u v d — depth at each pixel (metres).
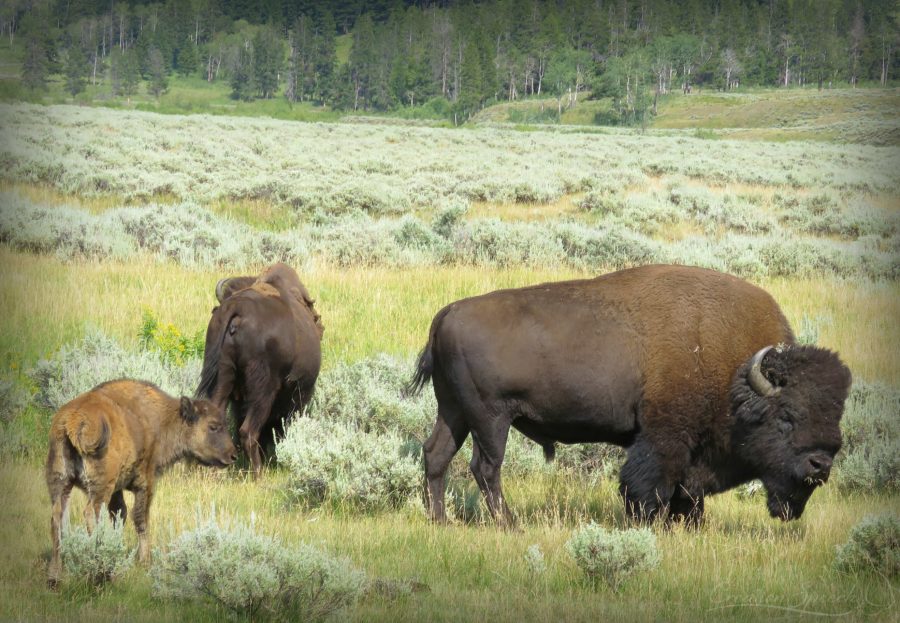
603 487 31.77
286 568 18.59
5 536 22.98
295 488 28.47
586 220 104.06
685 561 22.58
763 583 21.38
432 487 27.55
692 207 112.69
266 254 71.06
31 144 137.00
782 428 24.84
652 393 25.89
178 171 132.38
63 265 64.25
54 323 48.91
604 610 19.22
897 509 28.48
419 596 19.97
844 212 111.06
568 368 25.94
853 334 52.47
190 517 25.67
